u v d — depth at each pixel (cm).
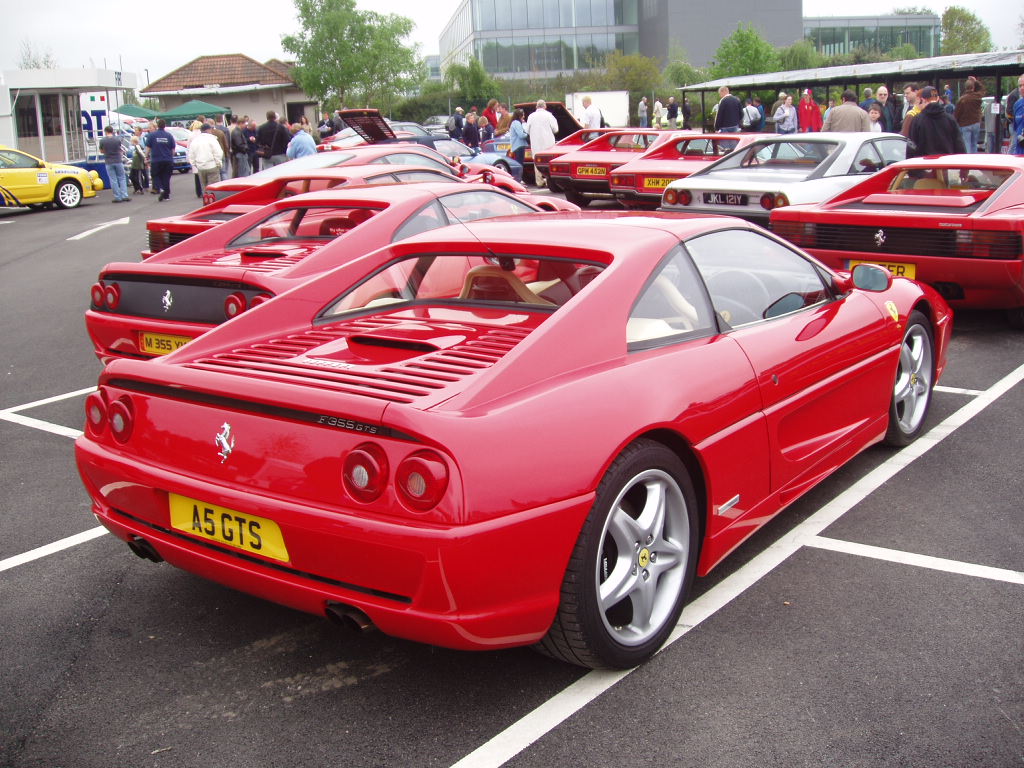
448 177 848
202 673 295
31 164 2164
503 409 253
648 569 287
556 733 258
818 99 3478
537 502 246
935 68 1802
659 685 279
